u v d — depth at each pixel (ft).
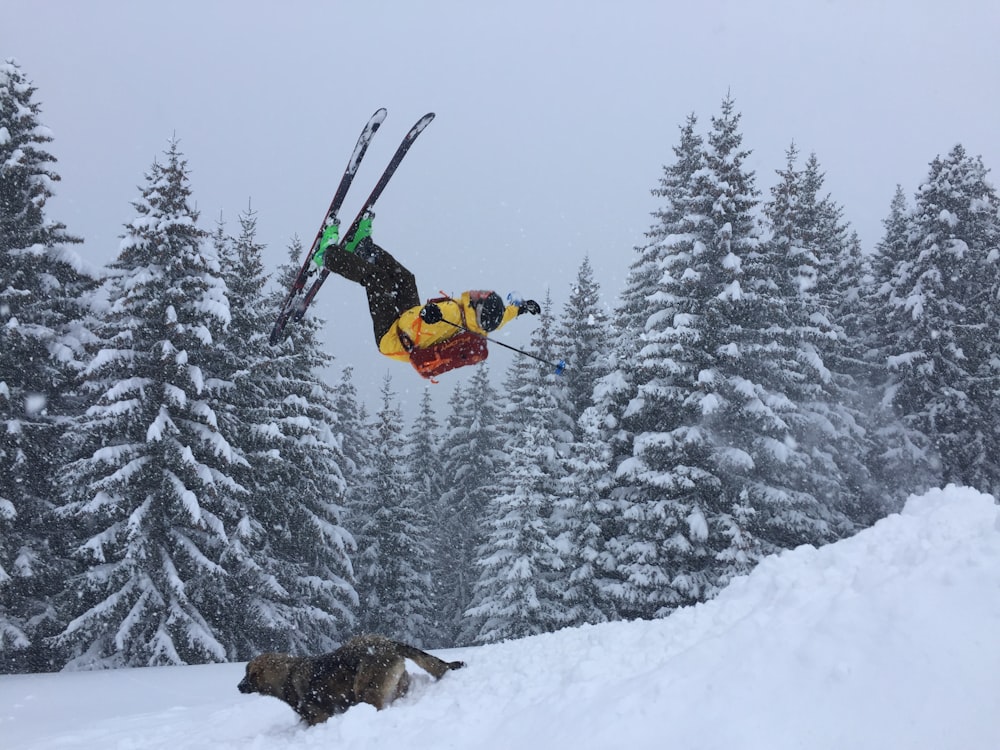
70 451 63.52
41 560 62.13
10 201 63.41
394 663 20.61
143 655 59.72
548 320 96.02
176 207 63.87
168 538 61.41
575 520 76.74
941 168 91.30
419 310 19.06
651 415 73.92
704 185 73.77
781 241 81.20
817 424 77.36
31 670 64.28
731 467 66.90
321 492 79.71
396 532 104.63
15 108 63.26
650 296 71.72
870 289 102.99
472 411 131.54
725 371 71.46
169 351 59.31
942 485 85.97
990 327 88.17
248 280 74.18
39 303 62.69
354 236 21.03
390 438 105.50
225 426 65.62
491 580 79.97
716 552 69.00
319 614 73.41
